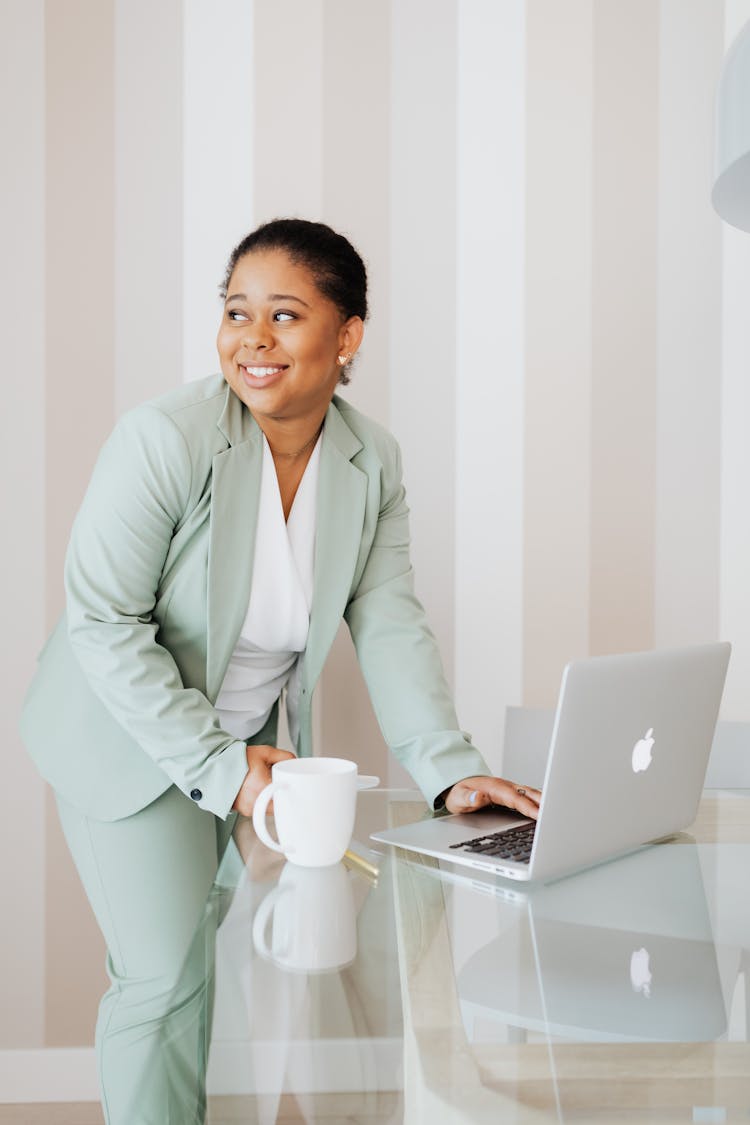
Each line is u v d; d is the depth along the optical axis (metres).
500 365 2.31
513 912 0.97
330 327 1.46
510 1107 0.59
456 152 2.28
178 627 1.50
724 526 2.36
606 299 2.32
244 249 1.46
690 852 1.22
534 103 2.29
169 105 2.22
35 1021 2.25
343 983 0.78
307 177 2.25
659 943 0.89
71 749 1.46
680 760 1.24
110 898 1.24
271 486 1.51
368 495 1.60
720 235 2.33
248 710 1.68
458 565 2.32
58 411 2.22
